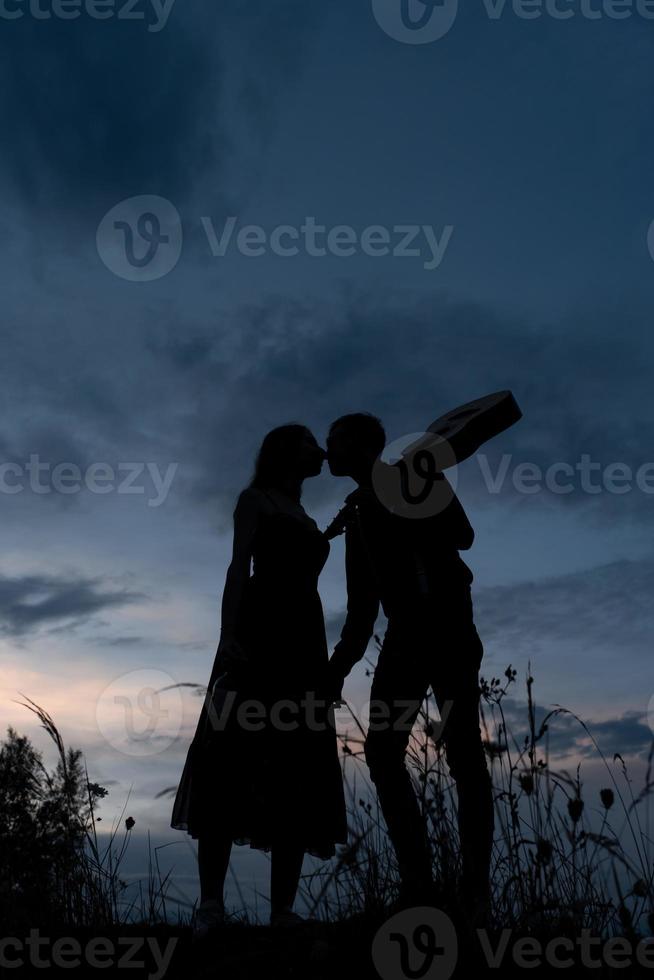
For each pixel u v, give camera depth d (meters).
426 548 3.17
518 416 3.36
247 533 3.39
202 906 2.92
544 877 2.48
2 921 2.81
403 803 2.83
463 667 3.03
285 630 3.33
